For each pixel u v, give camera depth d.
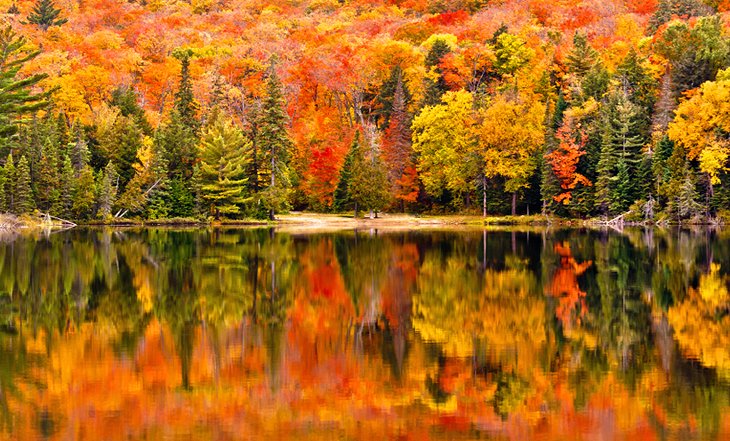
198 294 33.88
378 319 28.16
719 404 18.30
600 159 83.81
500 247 54.59
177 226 85.38
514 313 29.06
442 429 17.00
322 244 58.00
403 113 100.06
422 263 44.66
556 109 91.00
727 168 75.25
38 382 20.17
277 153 90.38
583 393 19.20
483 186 91.75
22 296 33.41
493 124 87.75
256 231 75.50
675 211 78.69
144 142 95.12
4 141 75.44
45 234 71.62
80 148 89.75
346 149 100.31
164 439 16.39
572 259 46.19
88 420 17.45
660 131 81.56
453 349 23.55
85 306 30.95
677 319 27.80
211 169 87.69
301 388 19.77
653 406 18.16
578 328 26.33
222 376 20.78
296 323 27.56
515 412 17.94
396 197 96.88
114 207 88.88
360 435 16.70
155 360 22.31
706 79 85.38
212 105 118.69
